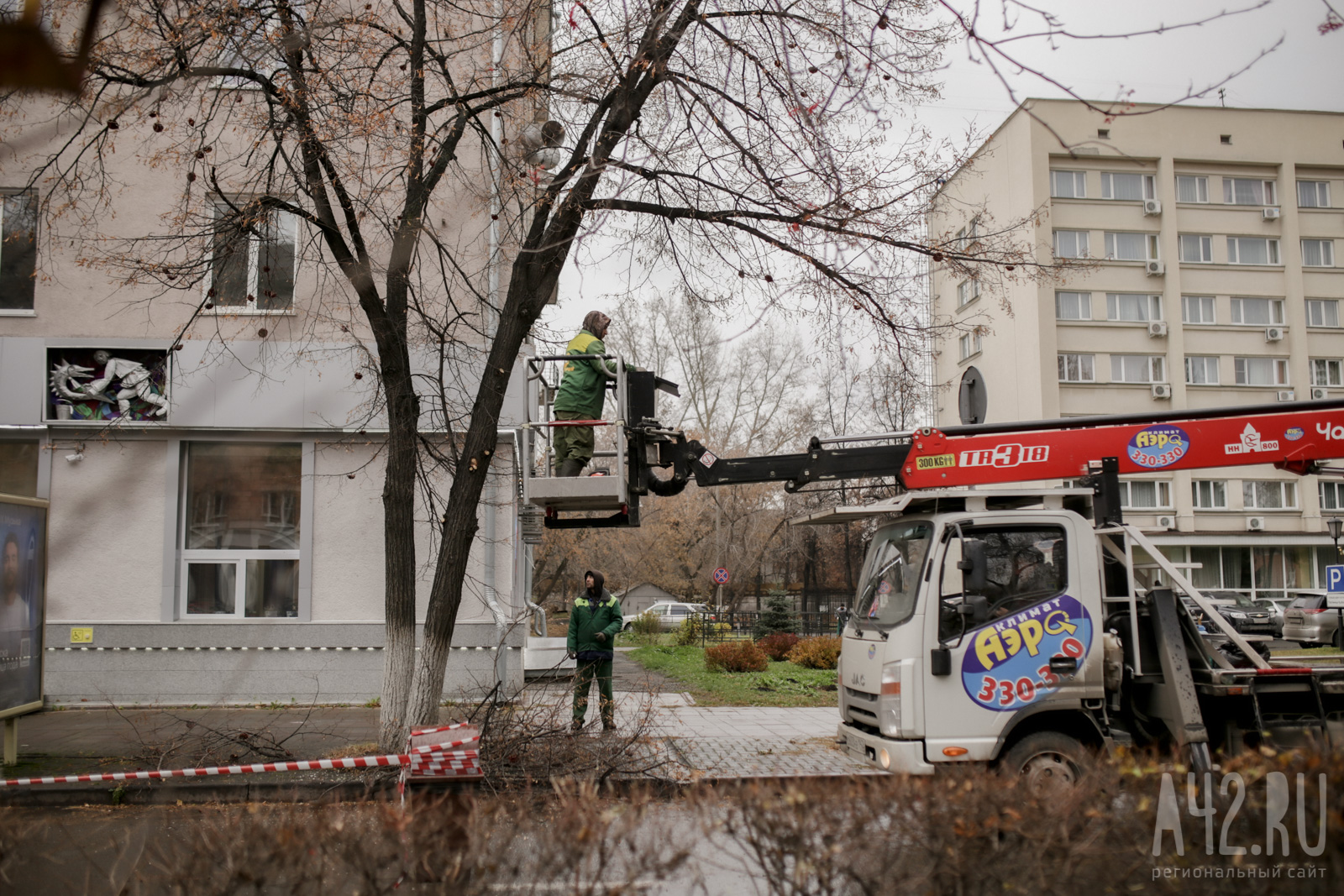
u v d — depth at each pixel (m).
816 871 3.02
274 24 8.41
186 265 9.32
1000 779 3.41
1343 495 35.88
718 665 18.03
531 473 7.76
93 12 1.58
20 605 8.52
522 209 9.11
